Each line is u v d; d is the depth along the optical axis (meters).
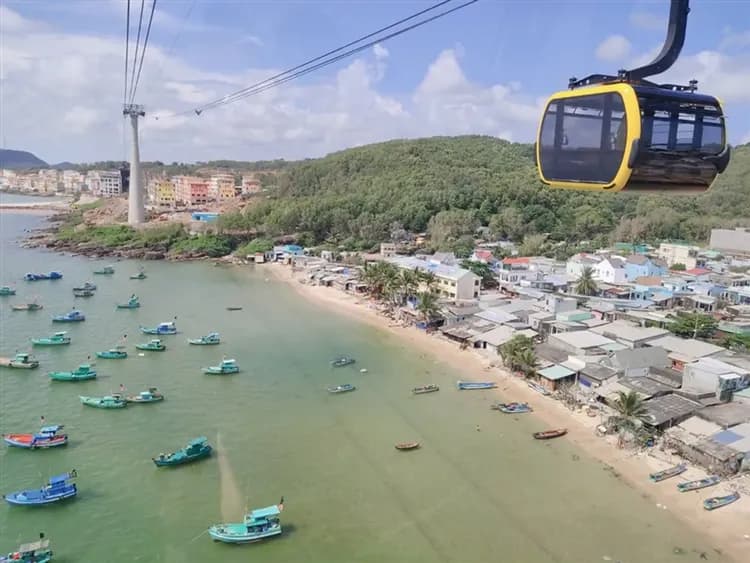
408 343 97.12
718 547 44.66
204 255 190.62
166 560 43.22
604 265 129.88
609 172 16.95
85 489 51.94
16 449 58.59
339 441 61.75
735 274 136.38
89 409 68.69
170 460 55.91
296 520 48.00
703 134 17.20
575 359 77.94
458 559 43.47
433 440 62.03
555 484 53.28
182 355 89.50
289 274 161.38
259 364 86.00
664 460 56.50
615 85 16.73
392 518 48.31
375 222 198.88
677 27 16.61
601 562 43.19
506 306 105.81
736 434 57.25
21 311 112.00
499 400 72.75
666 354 77.19
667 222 188.50
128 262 177.25
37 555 42.53
